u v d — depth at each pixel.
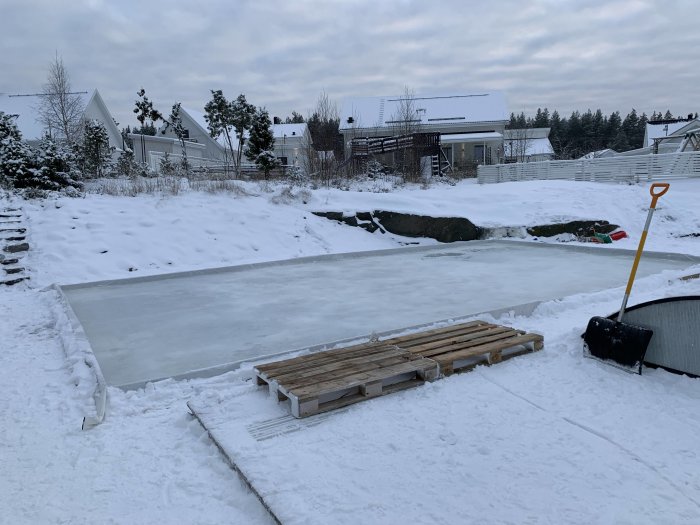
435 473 2.93
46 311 7.26
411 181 22.75
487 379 4.29
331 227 14.17
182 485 2.95
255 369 4.20
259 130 19.12
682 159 17.97
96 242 10.73
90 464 3.18
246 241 12.19
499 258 11.20
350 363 4.29
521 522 2.50
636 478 2.86
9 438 3.53
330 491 2.75
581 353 4.81
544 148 52.09
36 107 31.23
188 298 7.84
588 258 10.94
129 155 22.77
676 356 4.27
